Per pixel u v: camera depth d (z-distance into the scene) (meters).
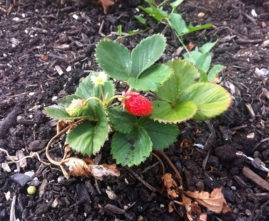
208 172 0.25
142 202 0.23
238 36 0.35
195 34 0.36
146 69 0.22
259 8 0.38
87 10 0.37
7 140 0.26
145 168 0.24
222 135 0.26
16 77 0.31
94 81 0.21
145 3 0.38
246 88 0.30
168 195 0.23
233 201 0.23
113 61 0.22
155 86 0.20
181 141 0.26
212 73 0.27
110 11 0.37
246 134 0.27
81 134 0.22
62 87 0.30
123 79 0.22
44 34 0.35
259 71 0.31
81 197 0.23
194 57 0.30
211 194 0.22
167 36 0.35
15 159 0.25
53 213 0.22
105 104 0.22
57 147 0.26
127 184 0.24
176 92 0.23
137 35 0.35
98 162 0.24
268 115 0.28
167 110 0.22
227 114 0.27
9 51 0.33
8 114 0.28
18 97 0.29
